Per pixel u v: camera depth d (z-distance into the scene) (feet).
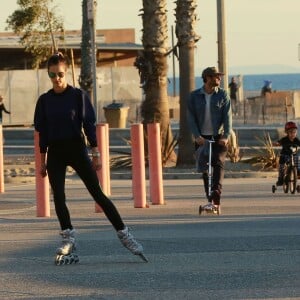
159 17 98.43
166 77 99.60
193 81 96.68
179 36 96.53
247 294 34.40
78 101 40.88
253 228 51.65
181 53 96.63
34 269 40.09
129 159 99.50
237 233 49.62
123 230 41.16
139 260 41.75
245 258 41.73
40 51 188.14
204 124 57.11
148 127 66.18
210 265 40.22
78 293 35.12
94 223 55.42
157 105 99.25
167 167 97.30
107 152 65.77
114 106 165.58
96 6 120.57
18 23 185.16
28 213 62.23
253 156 102.63
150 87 99.19
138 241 47.14
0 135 78.64
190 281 36.83
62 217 41.16
